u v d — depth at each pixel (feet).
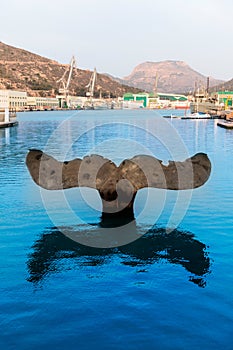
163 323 20.90
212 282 25.55
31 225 38.50
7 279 26.22
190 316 21.50
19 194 52.11
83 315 21.74
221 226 37.93
